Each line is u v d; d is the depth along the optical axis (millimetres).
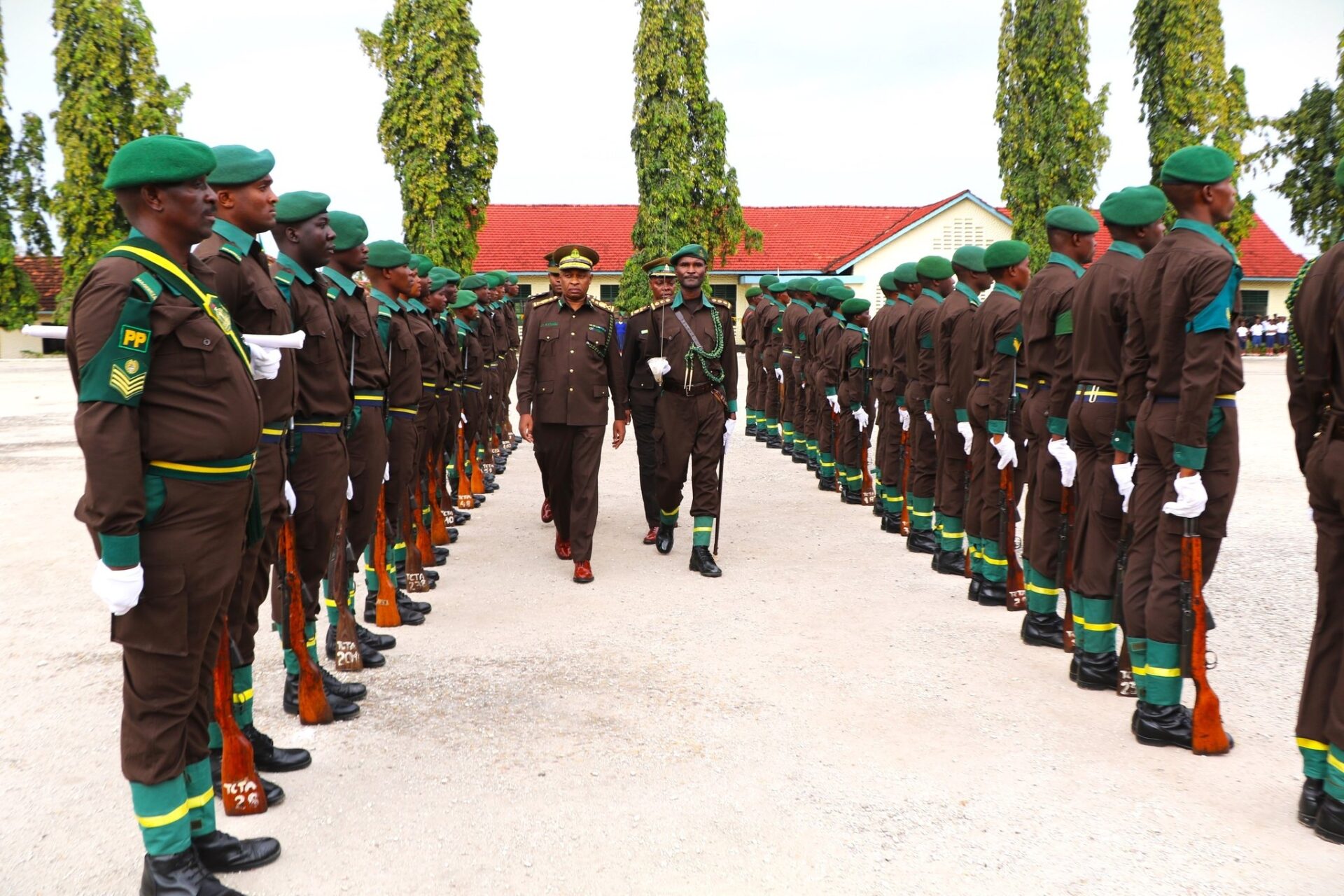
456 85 24766
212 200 2977
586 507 6867
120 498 2703
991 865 3273
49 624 5957
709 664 5203
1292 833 3469
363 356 5137
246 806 3617
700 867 3277
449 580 6938
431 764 4055
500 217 39906
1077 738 4270
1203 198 4133
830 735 4309
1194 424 3938
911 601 6434
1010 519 6180
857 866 3275
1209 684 4398
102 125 33594
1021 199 28625
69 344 2744
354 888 3164
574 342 6891
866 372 9797
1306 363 3561
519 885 3180
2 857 3363
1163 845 3391
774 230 40531
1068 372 5078
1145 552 4309
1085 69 27844
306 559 4539
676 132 27703
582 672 5098
